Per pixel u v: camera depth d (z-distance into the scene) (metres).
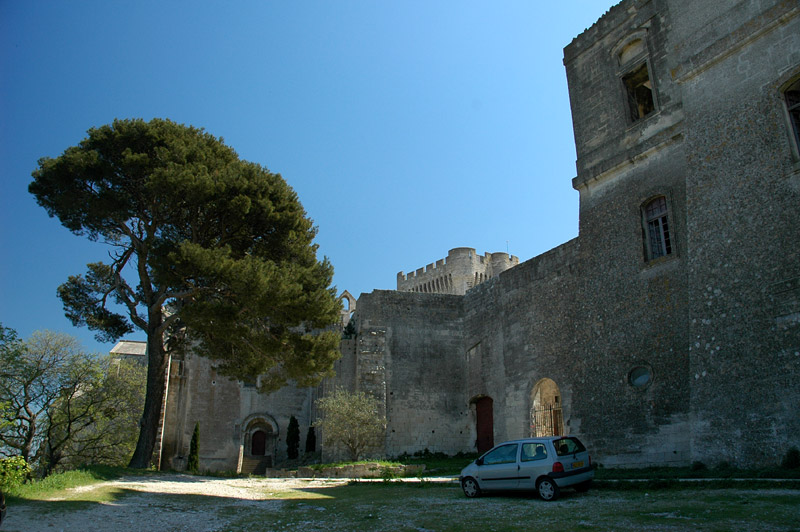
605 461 20.73
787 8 15.98
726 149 17.19
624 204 21.89
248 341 25.06
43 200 24.86
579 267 23.44
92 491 15.77
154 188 22.70
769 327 15.18
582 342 22.62
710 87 18.00
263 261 25.05
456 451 32.78
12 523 10.53
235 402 41.31
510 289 30.23
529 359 28.02
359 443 30.17
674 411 18.64
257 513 13.22
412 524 10.59
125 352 59.72
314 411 41.25
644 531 8.72
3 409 27.27
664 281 19.81
